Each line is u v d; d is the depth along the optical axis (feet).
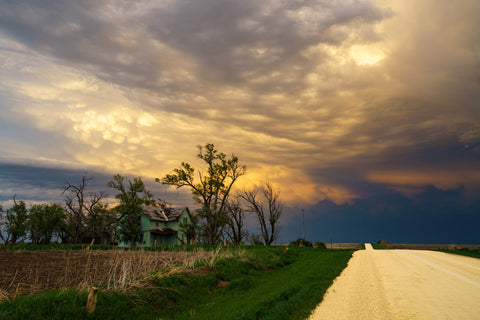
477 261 87.97
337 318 29.01
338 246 255.70
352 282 50.52
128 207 180.24
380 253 128.57
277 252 104.12
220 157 171.94
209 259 61.26
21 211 167.53
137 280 37.78
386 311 31.32
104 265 58.80
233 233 198.70
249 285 49.49
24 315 24.82
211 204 172.65
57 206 181.06
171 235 217.15
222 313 31.30
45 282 43.62
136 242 191.01
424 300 36.06
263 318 28.07
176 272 45.06
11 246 98.27
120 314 29.55
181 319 30.50
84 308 27.43
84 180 186.91
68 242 193.06
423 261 87.71
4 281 44.52
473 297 37.50
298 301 34.53
